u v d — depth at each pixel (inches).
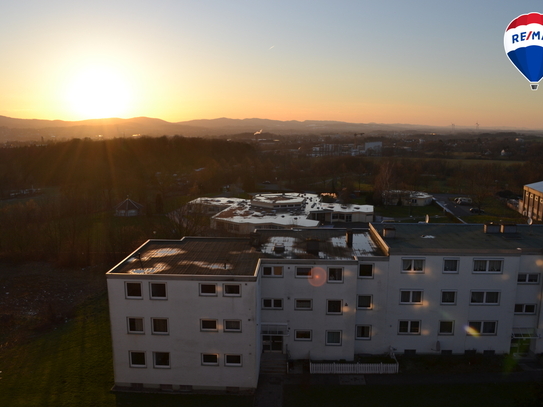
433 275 1889.8
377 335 1940.2
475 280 1889.8
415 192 6712.6
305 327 1898.4
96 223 4972.9
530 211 5408.5
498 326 1920.5
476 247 1942.7
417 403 1633.9
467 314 1915.6
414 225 2341.3
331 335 1902.1
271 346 1934.1
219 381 1710.1
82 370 1932.8
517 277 1891.0
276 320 1900.8
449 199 6786.4
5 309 2719.0
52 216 5012.3
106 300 2854.3
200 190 7263.8
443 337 1935.3
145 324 1697.8
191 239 2203.5
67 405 1660.9
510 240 2053.4
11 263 3634.4
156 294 1680.6
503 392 1695.4
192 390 1722.4
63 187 6727.4
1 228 4244.6
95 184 6752.0
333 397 1674.5
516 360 1908.2
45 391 1769.2
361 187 7859.3
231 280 1640.0
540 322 1924.2
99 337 2282.2
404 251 1870.1
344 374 1834.4
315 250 1971.0
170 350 1705.2
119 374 1749.5
